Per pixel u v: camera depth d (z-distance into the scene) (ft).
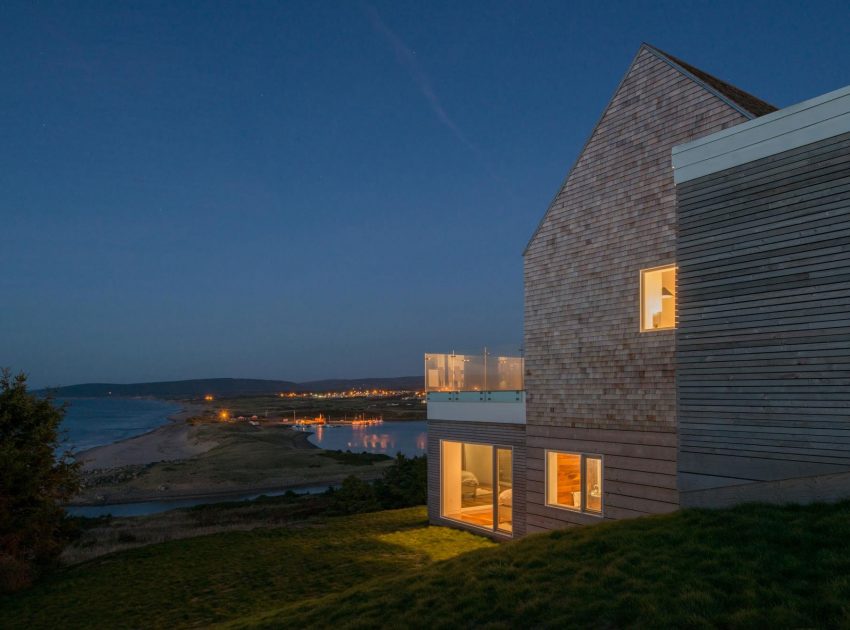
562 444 41.45
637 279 36.81
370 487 85.20
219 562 46.42
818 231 24.67
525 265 45.91
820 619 15.93
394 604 25.22
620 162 38.58
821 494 23.82
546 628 19.34
